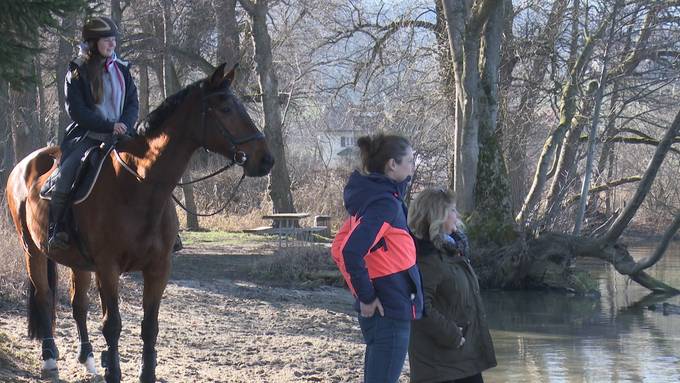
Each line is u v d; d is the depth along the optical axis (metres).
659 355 12.66
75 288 8.20
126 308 12.77
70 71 7.51
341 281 18.72
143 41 30.94
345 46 30.08
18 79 7.81
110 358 7.25
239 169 35.09
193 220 29.59
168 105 7.22
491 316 17.08
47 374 8.01
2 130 28.14
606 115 27.11
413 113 28.44
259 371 9.32
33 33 7.64
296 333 12.32
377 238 5.58
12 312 11.38
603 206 36.28
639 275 21.47
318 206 33.72
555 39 25.95
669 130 21.09
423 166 31.09
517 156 27.91
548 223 23.30
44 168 8.38
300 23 33.75
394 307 5.68
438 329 6.18
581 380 10.84
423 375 6.34
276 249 23.03
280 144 29.58
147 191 7.18
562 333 14.83
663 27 24.30
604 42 24.31
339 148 57.09
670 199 34.75
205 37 33.25
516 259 21.52
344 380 9.20
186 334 11.34
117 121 7.61
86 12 7.83
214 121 7.15
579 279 21.31
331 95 35.28
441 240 6.23
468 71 22.42
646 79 25.62
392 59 28.28
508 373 11.20
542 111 29.97
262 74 29.39
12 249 12.75
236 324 12.71
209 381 8.51
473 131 22.53
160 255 7.36
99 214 7.22
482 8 21.83
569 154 26.72
